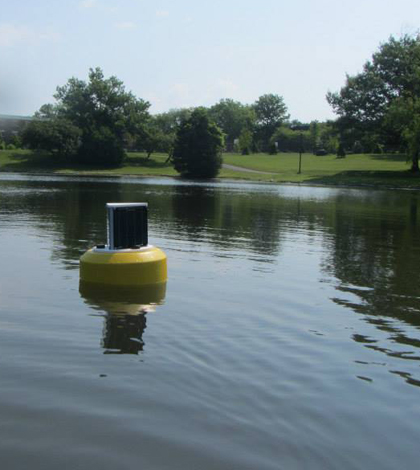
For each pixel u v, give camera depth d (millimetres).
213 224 19875
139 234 10219
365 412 5086
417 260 13227
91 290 9102
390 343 7000
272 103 188000
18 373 5598
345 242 16047
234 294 9242
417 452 4457
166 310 8055
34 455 4223
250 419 4852
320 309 8500
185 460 4223
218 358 6207
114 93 108625
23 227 17219
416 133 63625
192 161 81562
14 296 8562
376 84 73938
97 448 4336
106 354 6184
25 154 102938
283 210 26969
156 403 5066
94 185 48719
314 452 4391
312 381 5707
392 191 51188
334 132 80688
